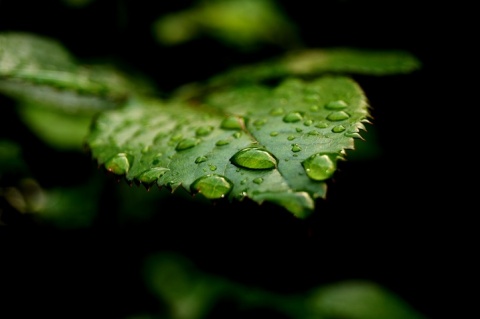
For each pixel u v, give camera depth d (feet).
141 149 0.72
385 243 1.26
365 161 1.16
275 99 0.75
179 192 1.25
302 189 0.67
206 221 1.23
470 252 1.17
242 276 1.28
